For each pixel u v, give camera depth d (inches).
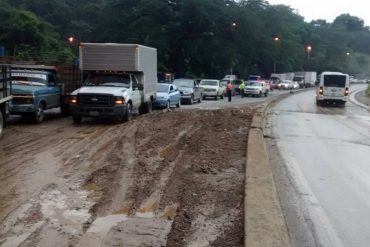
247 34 2454.5
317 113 1138.0
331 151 542.6
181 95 1386.6
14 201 311.3
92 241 243.6
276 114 1049.5
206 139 577.0
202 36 2433.6
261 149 489.4
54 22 3228.3
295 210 304.7
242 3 2856.8
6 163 428.1
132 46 824.3
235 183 359.6
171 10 2341.3
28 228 262.1
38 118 730.8
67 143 542.6
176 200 315.9
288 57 3304.6
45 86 762.2
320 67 5088.6
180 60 2488.9
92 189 341.4
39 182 359.9
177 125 717.9
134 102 822.5
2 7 2696.9
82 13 3378.4
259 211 274.2
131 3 2409.0
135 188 343.3
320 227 273.3
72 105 750.5
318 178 398.3
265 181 345.7
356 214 299.4
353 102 1743.4
